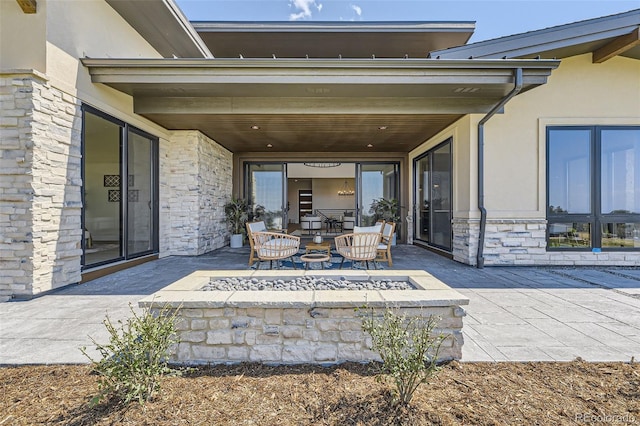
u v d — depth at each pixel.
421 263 5.67
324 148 8.34
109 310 3.06
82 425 1.43
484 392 1.70
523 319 2.84
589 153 5.37
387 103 5.07
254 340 2.02
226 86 4.50
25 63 3.57
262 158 8.88
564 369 1.95
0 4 3.59
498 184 5.32
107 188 4.89
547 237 5.32
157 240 6.01
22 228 3.42
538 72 4.36
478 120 5.28
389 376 1.71
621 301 3.37
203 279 2.61
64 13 3.84
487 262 5.31
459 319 2.05
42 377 1.87
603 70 5.33
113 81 4.29
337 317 2.02
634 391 1.71
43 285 3.54
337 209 16.47
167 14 5.25
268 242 4.86
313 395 1.67
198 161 6.43
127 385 1.54
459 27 7.77
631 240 5.39
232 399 1.64
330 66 4.29
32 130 3.43
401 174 8.99
